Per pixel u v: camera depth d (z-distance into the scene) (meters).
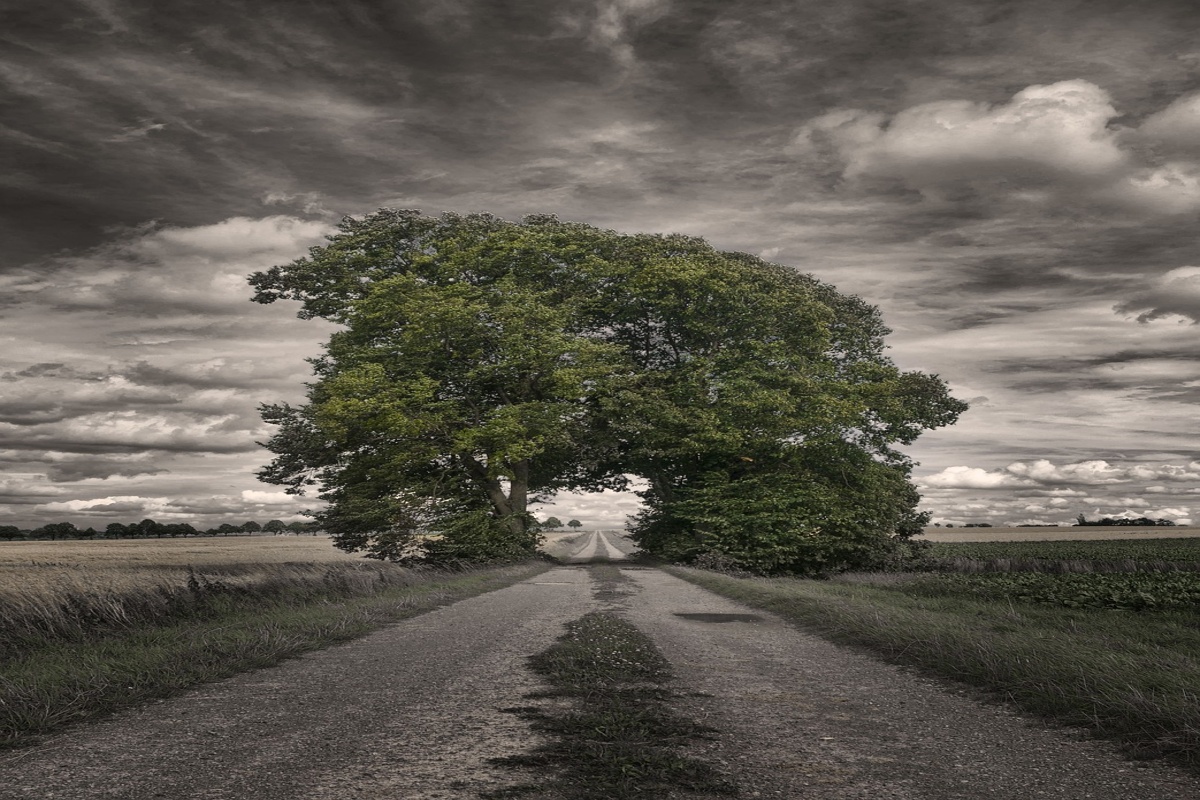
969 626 12.09
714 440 35.41
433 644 11.53
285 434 33.56
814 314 36.94
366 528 32.06
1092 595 17.92
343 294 37.31
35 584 13.16
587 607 16.97
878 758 5.70
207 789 4.97
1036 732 6.48
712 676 8.95
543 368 35.50
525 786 5.02
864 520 35.03
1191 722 5.96
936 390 38.66
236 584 16.53
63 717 6.83
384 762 5.56
